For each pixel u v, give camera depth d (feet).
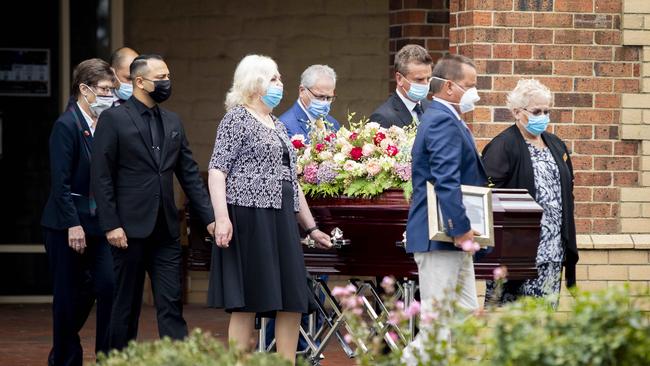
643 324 24.94
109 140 39.63
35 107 63.67
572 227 40.86
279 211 38.04
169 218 40.11
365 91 65.57
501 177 40.22
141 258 39.99
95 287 42.52
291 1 65.36
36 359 48.47
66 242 42.22
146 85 40.01
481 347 33.35
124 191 39.81
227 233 37.24
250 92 38.32
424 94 43.91
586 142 47.50
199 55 65.05
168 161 40.27
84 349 50.80
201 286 64.64
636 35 47.34
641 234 47.83
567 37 47.14
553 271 40.57
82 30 63.87
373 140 40.68
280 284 37.81
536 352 24.62
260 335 42.80
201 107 65.16
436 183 34.78
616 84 47.55
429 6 57.52
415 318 38.93
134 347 26.99
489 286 41.06
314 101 45.52
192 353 26.30
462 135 35.47
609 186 47.65
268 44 65.36
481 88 46.70
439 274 35.50
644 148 47.70
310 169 40.42
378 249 39.17
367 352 29.73
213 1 65.00
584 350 24.62
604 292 25.77
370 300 52.42
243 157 37.81
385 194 39.52
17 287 64.03
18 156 63.77
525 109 40.14
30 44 63.52
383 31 65.51
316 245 39.42
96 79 42.39
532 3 46.88
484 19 46.70
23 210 63.93
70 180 42.09
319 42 65.51
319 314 46.44
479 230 35.27
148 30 64.85
